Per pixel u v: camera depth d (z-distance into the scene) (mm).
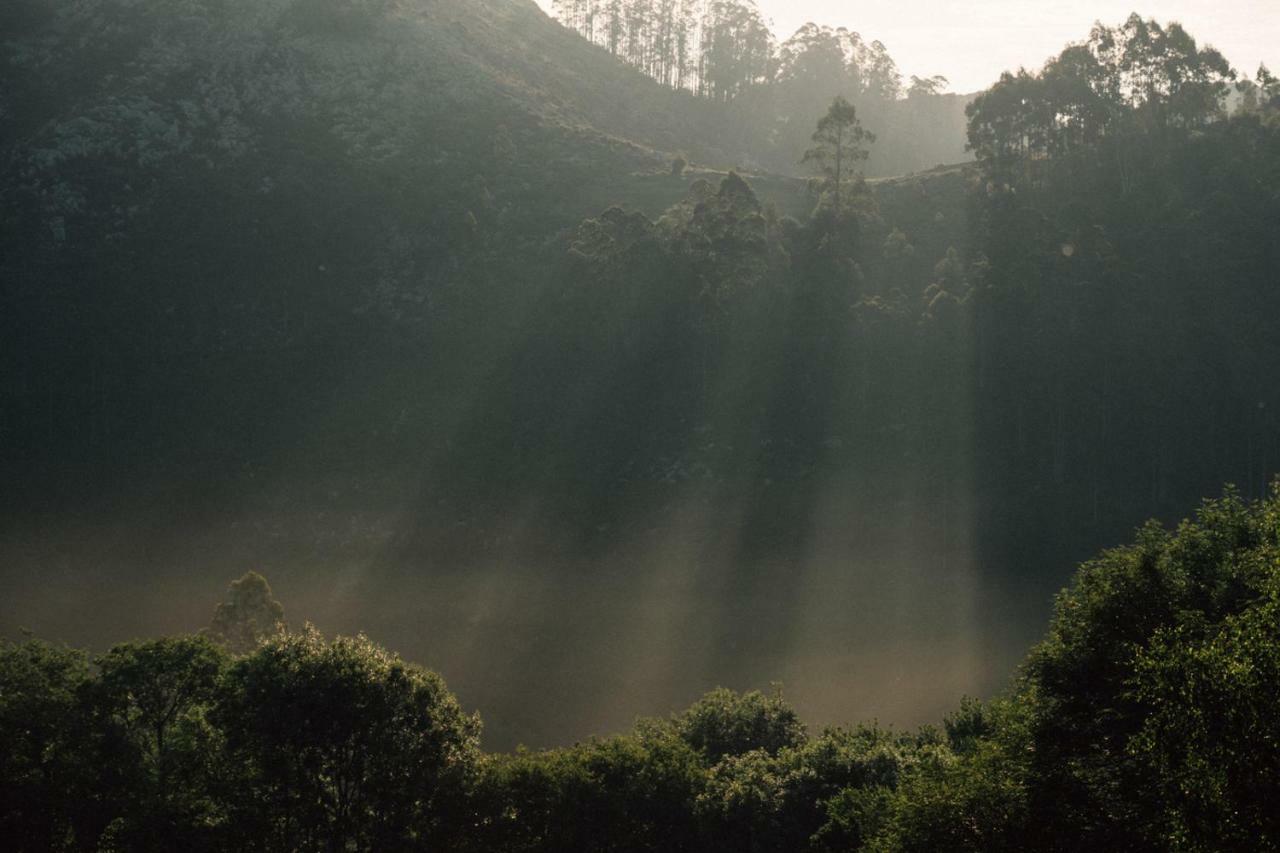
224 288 127938
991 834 24203
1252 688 18875
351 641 38281
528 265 131000
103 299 125188
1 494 101875
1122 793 23125
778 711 45969
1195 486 94688
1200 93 136375
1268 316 104750
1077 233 112500
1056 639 28406
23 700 37594
